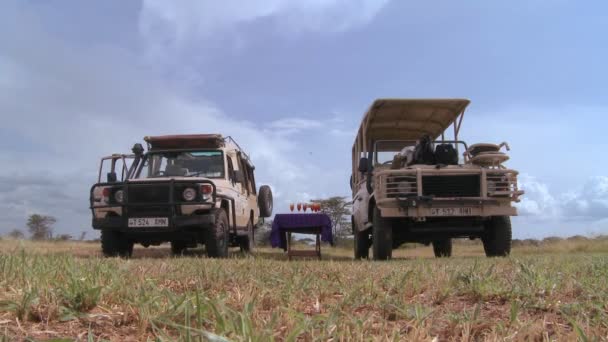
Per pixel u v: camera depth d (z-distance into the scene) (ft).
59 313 7.64
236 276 12.50
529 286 10.71
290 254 39.29
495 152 30.25
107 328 7.13
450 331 7.15
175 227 29.81
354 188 41.04
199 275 12.52
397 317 8.14
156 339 5.86
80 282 9.15
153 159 34.76
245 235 40.91
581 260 19.31
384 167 34.30
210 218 29.86
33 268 11.66
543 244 56.13
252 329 5.91
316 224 38.75
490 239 31.86
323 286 10.78
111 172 32.14
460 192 29.81
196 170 34.47
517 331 6.81
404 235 32.94
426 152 31.40
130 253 33.06
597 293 10.03
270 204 47.88
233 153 37.35
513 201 29.71
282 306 8.00
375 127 39.65
